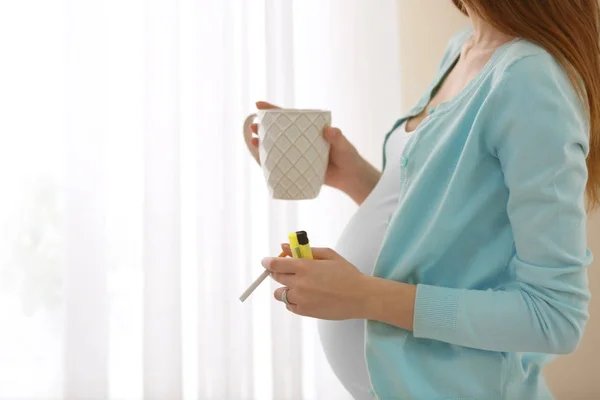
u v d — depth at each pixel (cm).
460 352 76
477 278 75
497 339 70
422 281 77
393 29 165
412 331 77
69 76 158
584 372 156
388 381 77
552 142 67
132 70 166
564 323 68
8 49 163
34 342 168
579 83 72
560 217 67
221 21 163
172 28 160
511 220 71
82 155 159
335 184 104
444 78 93
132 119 167
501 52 74
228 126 162
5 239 166
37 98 165
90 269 160
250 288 76
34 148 166
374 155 167
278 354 165
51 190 167
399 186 85
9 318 167
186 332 170
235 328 165
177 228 161
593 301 154
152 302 161
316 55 168
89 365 160
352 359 88
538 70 68
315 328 171
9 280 167
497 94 69
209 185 165
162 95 160
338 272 73
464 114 73
